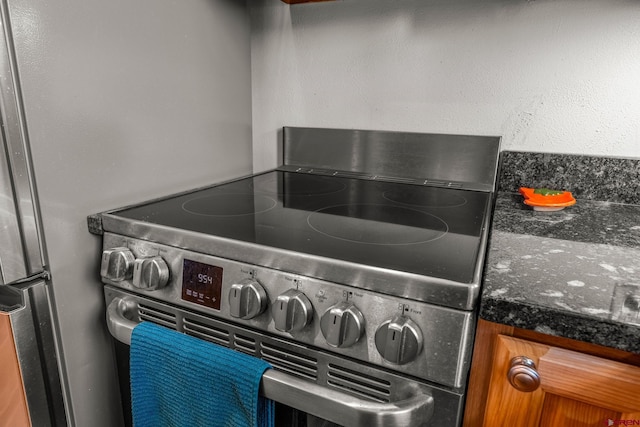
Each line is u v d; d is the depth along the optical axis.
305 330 0.60
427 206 0.90
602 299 0.47
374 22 1.10
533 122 1.00
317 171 1.24
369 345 0.56
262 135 1.31
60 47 0.71
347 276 0.56
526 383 0.49
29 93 0.67
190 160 1.05
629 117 0.92
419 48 1.07
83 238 0.79
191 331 0.73
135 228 0.74
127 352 0.84
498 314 0.47
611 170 0.93
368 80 1.14
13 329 0.69
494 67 1.00
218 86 1.12
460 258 0.59
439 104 1.08
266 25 1.22
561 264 0.57
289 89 1.24
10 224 0.68
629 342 0.42
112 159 0.83
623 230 0.74
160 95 0.93
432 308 0.52
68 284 0.77
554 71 0.95
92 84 0.77
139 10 0.86
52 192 0.72
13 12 0.64
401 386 0.56
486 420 0.53
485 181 1.04
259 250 0.62
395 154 1.13
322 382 0.62
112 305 0.78
